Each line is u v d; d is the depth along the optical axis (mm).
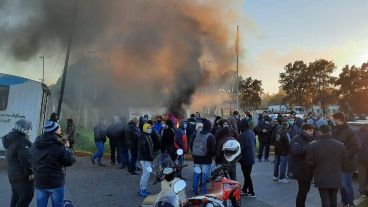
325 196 6652
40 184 5883
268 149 15945
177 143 11727
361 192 9039
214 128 13664
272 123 15742
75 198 8945
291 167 7336
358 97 62969
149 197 6391
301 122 13148
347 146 7828
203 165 9062
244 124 9344
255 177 12141
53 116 10141
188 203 5477
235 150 7348
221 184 6645
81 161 15359
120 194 9438
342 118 7934
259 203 8711
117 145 14258
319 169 6652
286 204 8633
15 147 6223
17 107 13055
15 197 6473
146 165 9203
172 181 5102
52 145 5887
